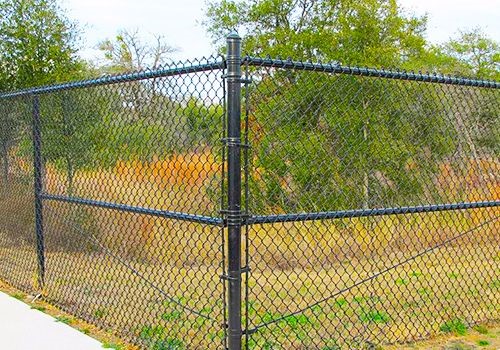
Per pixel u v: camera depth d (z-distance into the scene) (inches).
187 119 153.4
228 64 128.4
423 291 224.1
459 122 221.5
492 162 234.1
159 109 163.3
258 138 180.9
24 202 237.5
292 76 184.7
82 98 207.9
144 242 209.9
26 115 228.4
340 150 220.8
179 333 171.3
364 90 207.8
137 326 172.2
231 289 129.3
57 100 224.7
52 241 230.5
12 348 159.6
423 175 236.1
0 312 193.0
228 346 130.9
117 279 206.2
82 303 201.0
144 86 168.2
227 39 128.8
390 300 212.2
